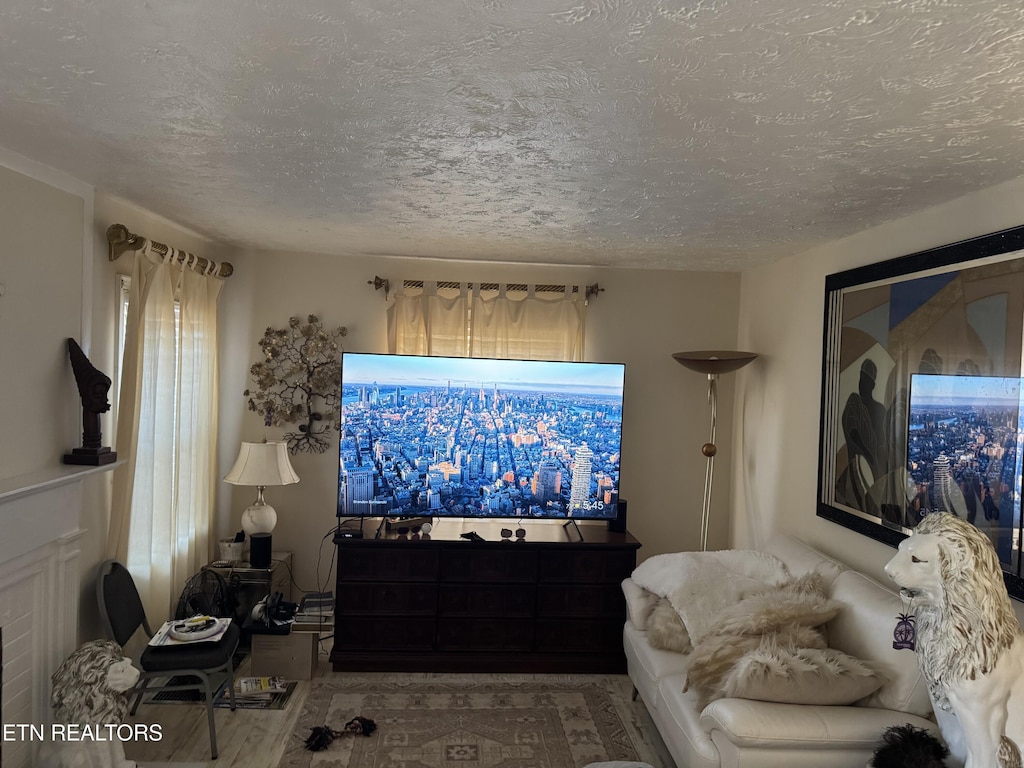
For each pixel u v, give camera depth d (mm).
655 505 5336
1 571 2711
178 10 1512
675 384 5328
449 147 2475
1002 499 2561
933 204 3008
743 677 2686
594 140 2326
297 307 5152
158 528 4055
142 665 3389
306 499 5176
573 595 4539
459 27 1545
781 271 4582
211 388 4855
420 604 4484
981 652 2068
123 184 3256
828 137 2201
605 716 3936
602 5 1422
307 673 4277
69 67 1856
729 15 1442
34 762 2947
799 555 3770
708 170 2629
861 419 3510
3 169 2701
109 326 3682
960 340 2809
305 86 1935
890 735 2400
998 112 1939
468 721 3836
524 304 5230
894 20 1437
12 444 2818
